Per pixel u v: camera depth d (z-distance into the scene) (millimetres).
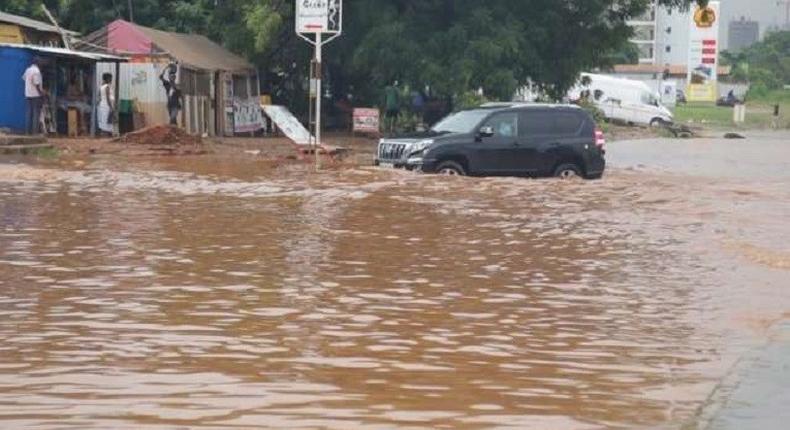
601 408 10969
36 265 18531
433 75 59406
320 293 16656
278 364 12492
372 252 20656
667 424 10383
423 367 12516
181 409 10672
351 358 12844
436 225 24656
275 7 61969
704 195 32500
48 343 13305
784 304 16422
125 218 24672
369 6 62531
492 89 60156
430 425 10281
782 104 195750
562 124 37094
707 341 14000
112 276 17656
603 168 37656
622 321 15164
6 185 31031
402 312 15469
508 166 36344
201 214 25672
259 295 16375
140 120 55031
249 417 10430
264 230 23188
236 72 61219
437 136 36344
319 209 27062
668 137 82125
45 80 50344
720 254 21188
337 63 66625
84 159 40406
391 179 34438
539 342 13844
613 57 72062
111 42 55688
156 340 13531
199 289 16719
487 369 12492
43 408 10664
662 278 18547
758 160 53125
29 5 69750
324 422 10312
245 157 43500
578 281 18188
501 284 17797
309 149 45344
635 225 25422
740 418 10453
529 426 10297
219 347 13227
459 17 62875
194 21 71688
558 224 25328
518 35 61531
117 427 10078
